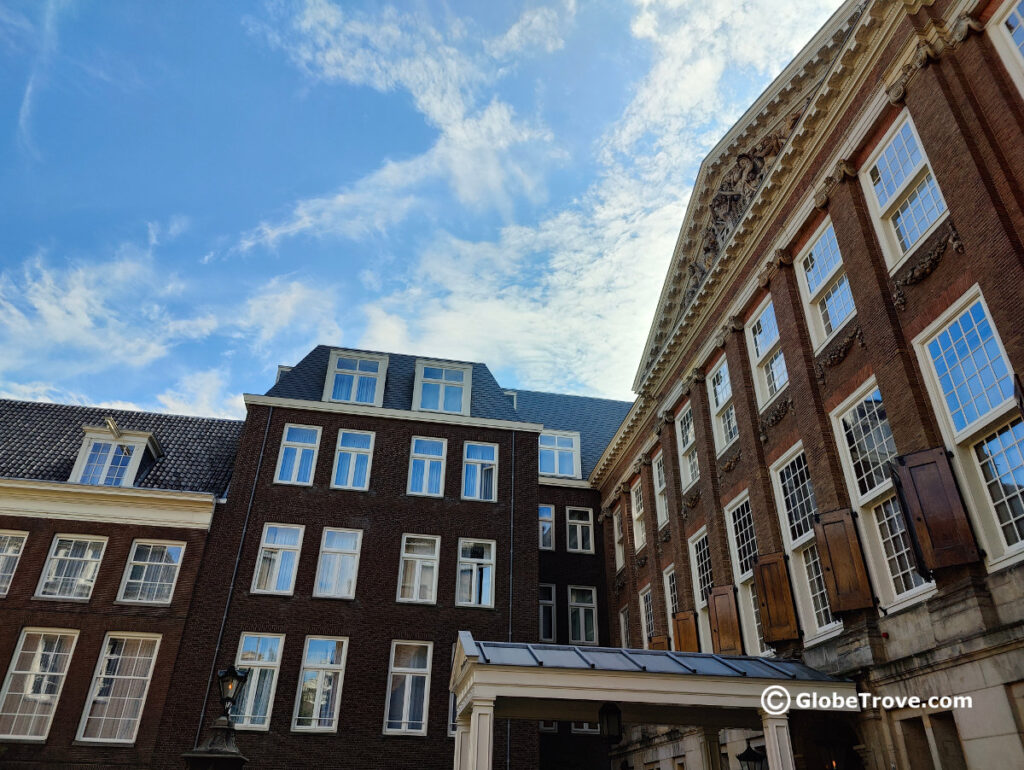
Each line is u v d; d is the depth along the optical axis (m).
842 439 14.87
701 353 22.06
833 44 16.98
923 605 11.77
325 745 19.73
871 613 13.12
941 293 12.35
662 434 24.64
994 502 11.03
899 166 14.04
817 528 14.48
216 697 19.94
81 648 20.61
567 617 28.94
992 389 11.18
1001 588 10.41
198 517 22.88
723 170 21.59
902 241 13.96
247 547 22.16
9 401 27.31
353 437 24.70
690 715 14.11
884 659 12.57
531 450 25.78
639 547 27.06
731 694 12.48
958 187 11.99
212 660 20.38
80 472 23.62
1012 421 10.86
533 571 23.56
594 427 36.66
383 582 22.39
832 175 15.83
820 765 14.00
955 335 12.07
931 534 11.37
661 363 24.78
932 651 11.20
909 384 12.62
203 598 21.17
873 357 13.75
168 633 21.02
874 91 14.71
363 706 20.44
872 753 12.30
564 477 32.44
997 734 9.93
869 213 14.78
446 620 22.19
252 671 20.45
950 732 11.14
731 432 20.42
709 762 15.95
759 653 17.41
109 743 19.42
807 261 17.14
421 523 23.62
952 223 12.12
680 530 22.70
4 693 19.91
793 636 15.31
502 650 13.32
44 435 25.78
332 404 24.92
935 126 12.69
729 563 19.28
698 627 20.91
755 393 18.91
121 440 24.44
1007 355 10.67
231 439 27.34
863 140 14.99
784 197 18.00
